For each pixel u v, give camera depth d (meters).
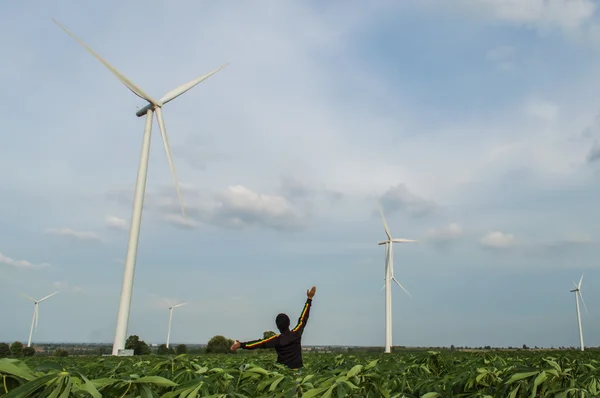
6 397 3.85
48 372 4.55
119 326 40.50
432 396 6.41
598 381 6.99
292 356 9.73
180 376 6.43
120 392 4.70
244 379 6.78
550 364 7.09
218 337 90.06
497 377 7.27
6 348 75.38
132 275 42.41
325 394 5.06
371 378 5.80
